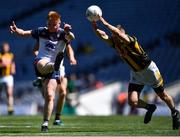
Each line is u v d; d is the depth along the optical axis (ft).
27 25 319.47
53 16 82.64
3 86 169.99
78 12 311.06
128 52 81.82
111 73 261.44
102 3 304.91
